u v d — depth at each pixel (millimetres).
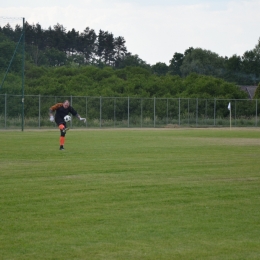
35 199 20078
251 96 178750
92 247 13906
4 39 78062
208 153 39500
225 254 13461
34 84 130250
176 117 107125
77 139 56375
